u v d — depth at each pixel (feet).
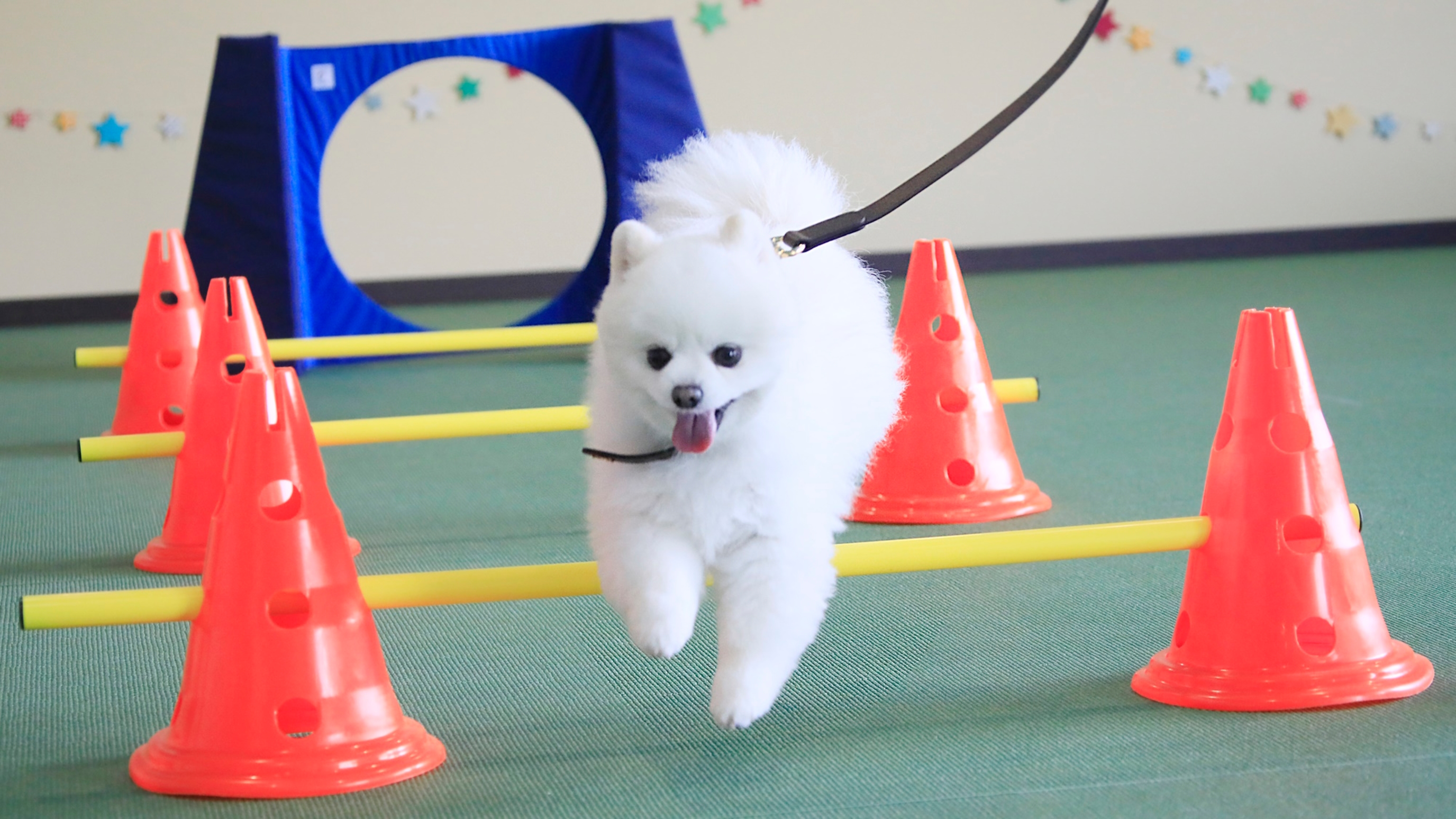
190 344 14.74
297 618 6.96
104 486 13.32
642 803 6.39
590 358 6.84
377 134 25.91
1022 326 22.09
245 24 24.85
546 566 7.08
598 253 20.15
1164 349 19.56
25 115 24.35
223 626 6.51
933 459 11.41
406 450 14.93
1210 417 15.26
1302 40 28.68
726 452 6.03
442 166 26.27
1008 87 28.07
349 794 6.47
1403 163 29.58
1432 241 30.01
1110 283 26.68
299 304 19.39
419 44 19.34
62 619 6.50
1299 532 7.45
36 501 12.76
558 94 26.30
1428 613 8.72
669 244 5.94
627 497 6.16
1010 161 28.43
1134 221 29.22
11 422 16.57
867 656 8.42
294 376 6.77
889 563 7.34
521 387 18.43
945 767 6.70
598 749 7.04
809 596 6.28
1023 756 6.81
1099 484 12.57
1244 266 28.32
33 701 7.84
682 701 7.70
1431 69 29.14
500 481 13.42
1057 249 29.07
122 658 8.55
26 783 6.68
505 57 19.57
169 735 6.72
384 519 12.08
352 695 6.62
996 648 8.50
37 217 24.76
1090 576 9.87
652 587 6.00
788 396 6.12
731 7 26.73
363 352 13.52
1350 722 6.98
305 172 19.48
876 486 11.53
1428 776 6.35
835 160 27.76
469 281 26.84
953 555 7.34
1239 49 28.58
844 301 7.41
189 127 24.93
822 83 27.35
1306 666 7.22
